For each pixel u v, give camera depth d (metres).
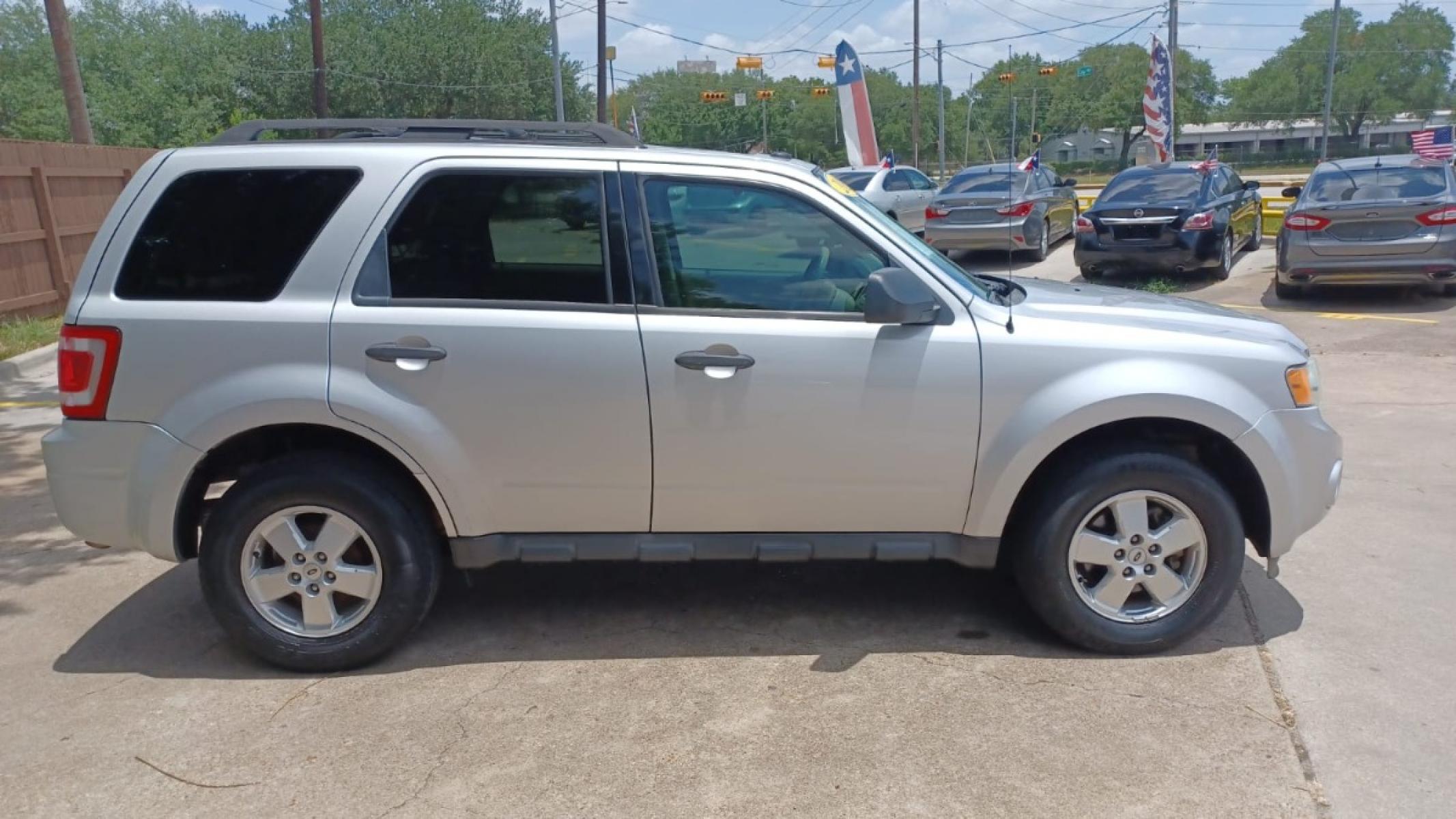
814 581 4.88
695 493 4.01
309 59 43.62
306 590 3.99
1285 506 4.05
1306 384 4.08
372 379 3.84
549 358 3.87
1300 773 3.29
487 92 46.22
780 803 3.19
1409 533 5.27
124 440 3.88
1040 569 4.02
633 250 3.95
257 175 3.93
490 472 3.95
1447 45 79.75
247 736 3.61
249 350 3.84
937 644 4.22
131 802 3.25
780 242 4.02
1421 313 11.16
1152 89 20.64
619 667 4.06
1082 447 4.07
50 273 12.72
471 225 3.94
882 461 3.97
